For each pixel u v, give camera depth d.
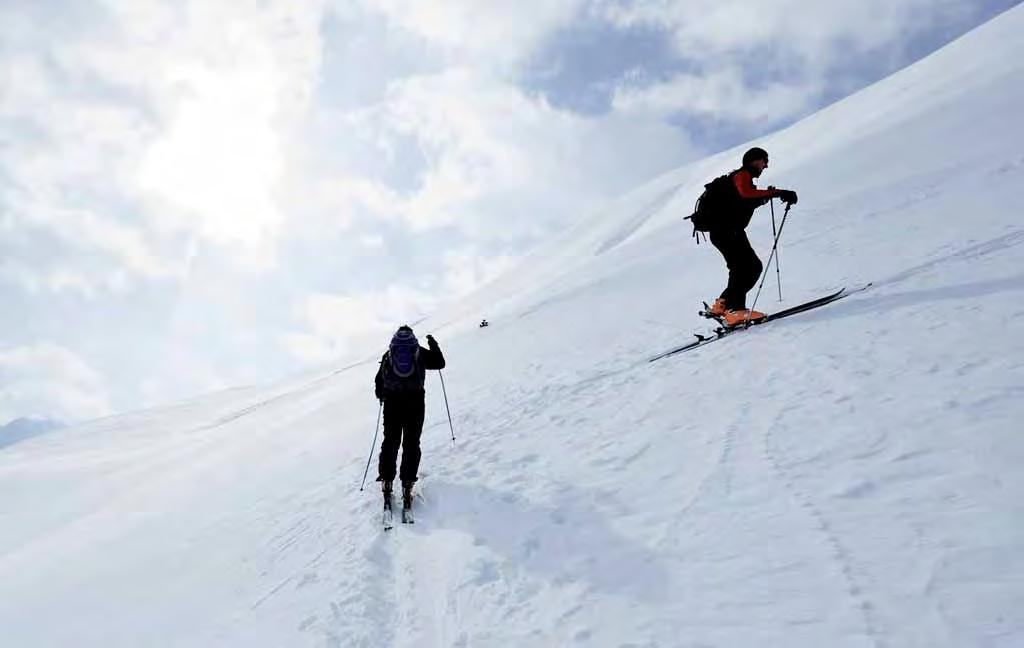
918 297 6.80
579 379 8.86
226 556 6.67
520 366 11.84
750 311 7.99
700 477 4.64
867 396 4.93
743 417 5.38
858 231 12.17
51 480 27.91
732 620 3.10
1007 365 4.64
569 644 3.36
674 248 23.05
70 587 7.07
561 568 4.16
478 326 26.30
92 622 5.87
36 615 6.41
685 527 4.07
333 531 6.33
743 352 7.03
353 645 4.18
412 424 6.44
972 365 4.84
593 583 3.85
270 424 18.72
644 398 6.75
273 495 8.59
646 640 3.18
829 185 21.00
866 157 22.72
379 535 5.81
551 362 11.16
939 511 3.33
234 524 7.75
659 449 5.36
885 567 3.07
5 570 8.72
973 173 13.42
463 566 4.65
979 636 2.49
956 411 4.25
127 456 33.75
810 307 7.75
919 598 2.80
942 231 9.81
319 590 5.10
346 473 8.48
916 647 2.55
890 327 6.19
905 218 11.78
